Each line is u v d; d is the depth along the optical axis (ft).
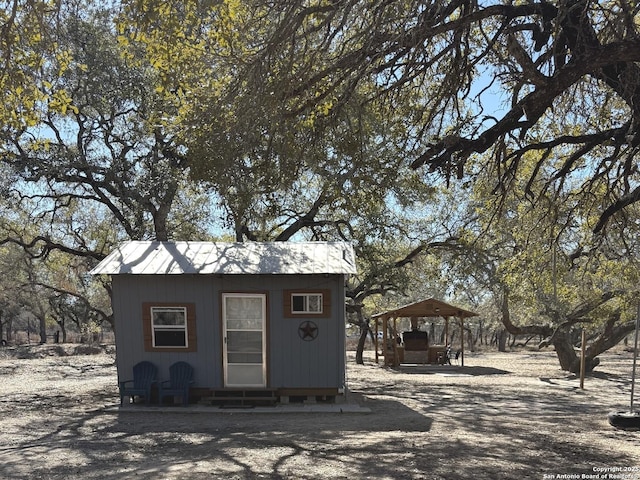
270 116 21.80
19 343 186.80
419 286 94.58
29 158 57.67
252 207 26.99
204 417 36.58
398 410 40.63
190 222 73.31
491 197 38.50
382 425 32.86
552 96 20.68
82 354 119.34
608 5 25.94
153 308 40.81
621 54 19.13
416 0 20.86
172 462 22.49
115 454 24.76
